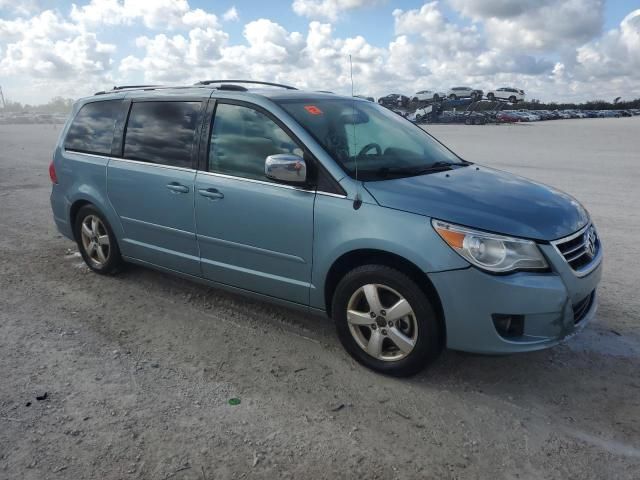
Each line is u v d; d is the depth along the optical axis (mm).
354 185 3557
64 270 5680
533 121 59500
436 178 3859
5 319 4461
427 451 2873
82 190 5289
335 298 3715
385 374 3596
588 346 4031
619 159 17406
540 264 3215
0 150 18672
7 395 3328
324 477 2676
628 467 2758
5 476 2645
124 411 3186
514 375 3631
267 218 3895
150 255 4879
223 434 2990
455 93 59969
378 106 5109
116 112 5117
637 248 6586
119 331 4266
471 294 3172
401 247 3297
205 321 4453
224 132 4223
